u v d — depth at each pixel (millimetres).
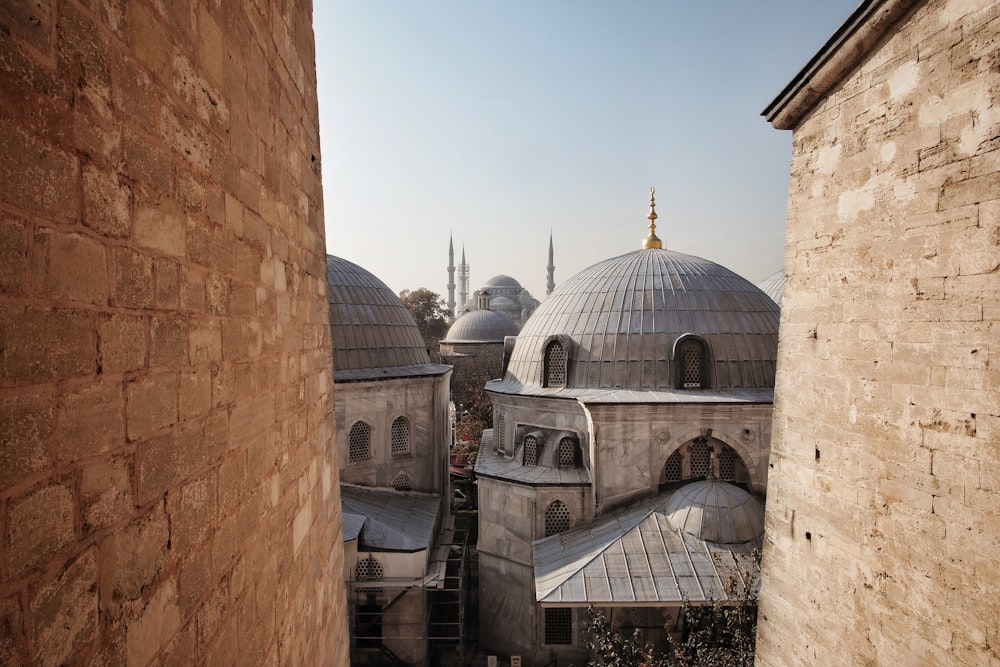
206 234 3842
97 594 2586
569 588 17016
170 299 3311
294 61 6320
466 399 56281
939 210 6191
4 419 2041
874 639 6930
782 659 8539
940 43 6176
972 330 5836
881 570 6863
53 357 2318
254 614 4711
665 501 20156
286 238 5953
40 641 2207
